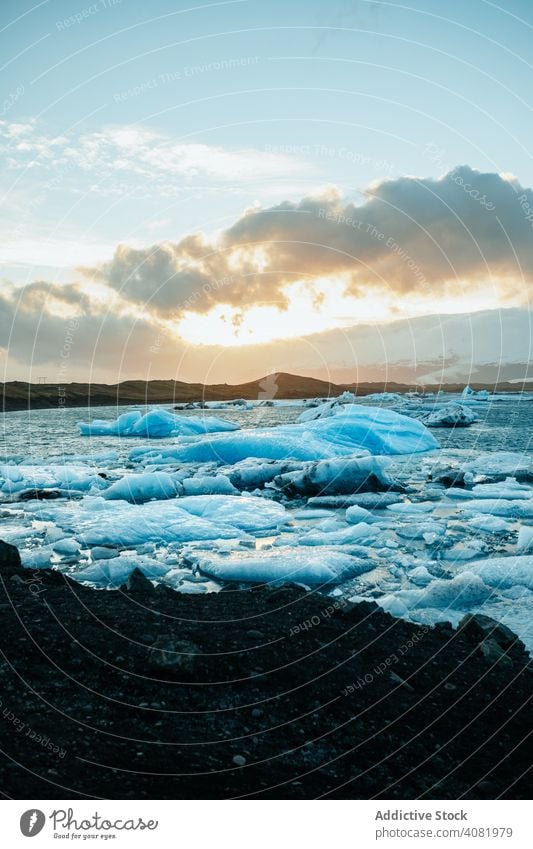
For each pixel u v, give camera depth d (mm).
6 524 14227
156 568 10633
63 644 5879
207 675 5633
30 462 23984
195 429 33562
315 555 10969
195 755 4770
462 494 17797
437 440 29812
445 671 6340
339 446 23938
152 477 17641
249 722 5203
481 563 10703
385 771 4914
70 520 14539
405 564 11070
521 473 20531
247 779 4625
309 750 5004
